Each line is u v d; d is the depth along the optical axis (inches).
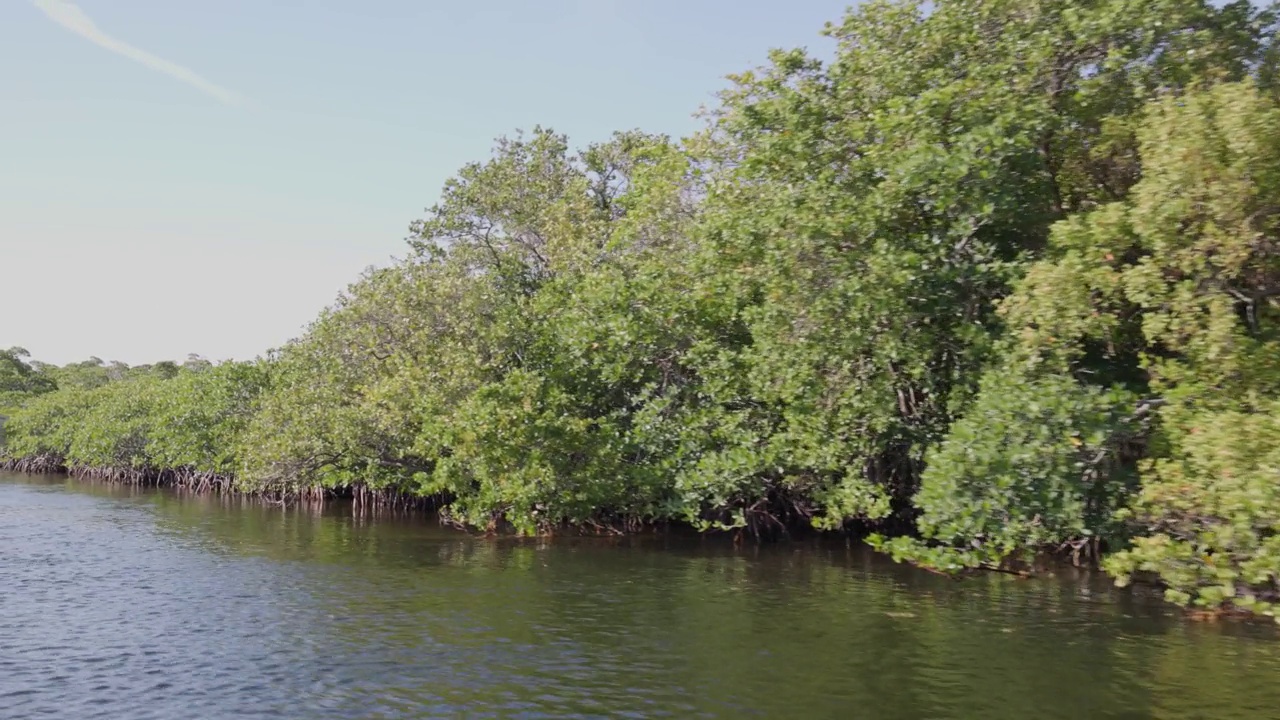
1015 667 494.9
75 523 1290.6
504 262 1440.7
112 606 686.5
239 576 816.9
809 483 935.0
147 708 450.6
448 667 510.3
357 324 1309.1
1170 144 606.5
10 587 767.7
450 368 1138.0
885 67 789.9
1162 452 647.8
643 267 1037.8
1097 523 698.8
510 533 1127.6
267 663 524.4
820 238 741.3
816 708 433.1
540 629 598.2
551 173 1469.0
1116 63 719.1
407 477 1323.8
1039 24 765.9
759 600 688.4
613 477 1021.8
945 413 810.2
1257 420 540.4
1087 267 649.0
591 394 1121.4
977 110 719.7
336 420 1275.8
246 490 1576.0
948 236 735.7
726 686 468.8
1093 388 640.4
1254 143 572.4
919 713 423.5
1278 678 469.7
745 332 981.2
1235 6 775.1
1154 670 486.0
